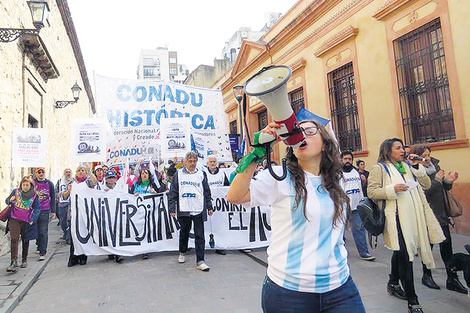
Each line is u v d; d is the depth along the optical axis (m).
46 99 12.50
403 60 8.23
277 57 14.23
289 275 1.72
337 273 1.75
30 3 6.79
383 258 5.78
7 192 7.98
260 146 1.67
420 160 4.04
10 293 4.61
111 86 8.66
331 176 1.85
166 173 9.80
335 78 10.82
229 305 3.96
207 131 9.77
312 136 1.86
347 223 1.91
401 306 3.70
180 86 9.47
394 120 8.41
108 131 8.49
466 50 6.70
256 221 6.98
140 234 6.59
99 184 6.72
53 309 4.07
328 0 10.69
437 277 4.57
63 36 16.27
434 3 7.31
